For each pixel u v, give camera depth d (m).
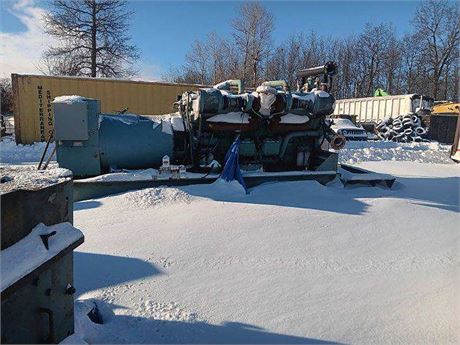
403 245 4.15
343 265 3.63
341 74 41.62
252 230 4.28
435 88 38.91
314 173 6.46
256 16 30.23
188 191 5.41
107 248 3.78
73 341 2.15
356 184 6.66
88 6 27.44
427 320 2.74
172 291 3.07
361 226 4.57
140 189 5.52
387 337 2.55
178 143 6.25
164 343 2.43
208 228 4.29
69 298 2.27
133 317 2.70
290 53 35.62
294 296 3.05
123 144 5.81
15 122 13.47
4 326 1.68
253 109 6.12
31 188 1.97
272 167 6.92
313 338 2.54
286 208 4.99
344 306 2.93
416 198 6.01
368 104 24.36
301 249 3.92
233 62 31.59
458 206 5.64
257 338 2.52
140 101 14.79
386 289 3.20
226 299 2.98
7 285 1.57
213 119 6.07
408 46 40.91
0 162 11.19
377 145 16.38
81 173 5.59
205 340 2.48
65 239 2.09
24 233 1.85
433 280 3.37
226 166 5.79
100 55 28.61
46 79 13.58
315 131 6.85
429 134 20.00
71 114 5.41
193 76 34.38
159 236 4.07
